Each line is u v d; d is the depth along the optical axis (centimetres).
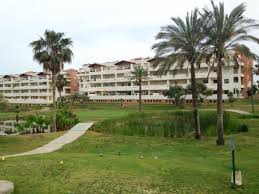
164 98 10244
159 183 1628
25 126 4681
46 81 14725
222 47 3178
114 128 4125
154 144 3206
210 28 3231
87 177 1675
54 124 4609
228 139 3484
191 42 3559
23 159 2097
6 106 6216
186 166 2017
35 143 3262
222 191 1565
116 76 12175
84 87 13150
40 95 14975
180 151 2809
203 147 3016
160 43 3631
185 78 9838
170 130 3884
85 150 2870
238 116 5547
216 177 1772
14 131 4934
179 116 4400
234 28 3184
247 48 3167
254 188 1620
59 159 2088
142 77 8812
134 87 11312
